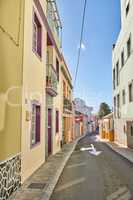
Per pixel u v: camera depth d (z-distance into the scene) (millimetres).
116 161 13828
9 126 7020
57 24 18156
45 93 13164
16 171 7402
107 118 37500
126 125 22984
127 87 21891
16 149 7602
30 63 9352
